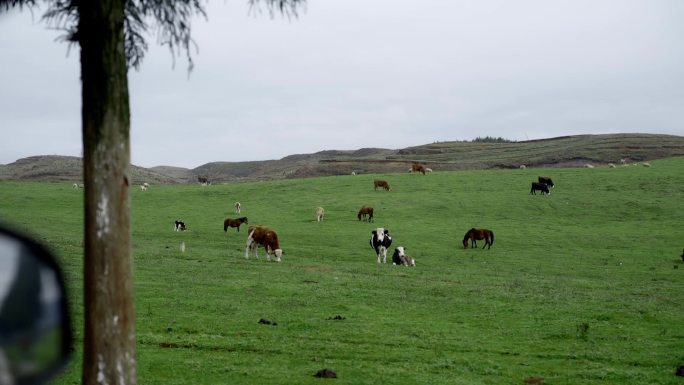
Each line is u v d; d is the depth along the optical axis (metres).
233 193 73.75
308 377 12.62
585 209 60.28
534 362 14.54
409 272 32.41
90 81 6.94
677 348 16.03
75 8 7.33
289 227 51.69
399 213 59.22
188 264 30.95
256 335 16.19
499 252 42.09
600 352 15.43
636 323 19.25
